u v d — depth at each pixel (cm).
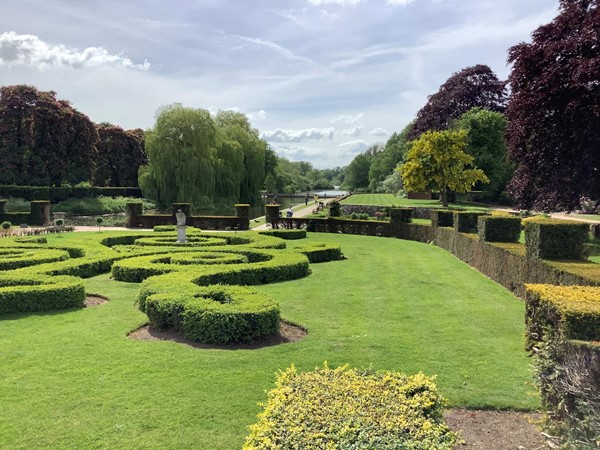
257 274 1143
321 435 282
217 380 550
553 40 1820
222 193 4250
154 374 568
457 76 5378
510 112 1906
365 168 11319
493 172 4569
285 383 367
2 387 533
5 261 1208
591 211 3744
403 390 352
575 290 496
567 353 374
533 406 482
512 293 1032
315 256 1529
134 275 1151
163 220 2861
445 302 943
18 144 4941
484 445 413
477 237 1459
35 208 3145
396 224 2472
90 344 679
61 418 462
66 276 977
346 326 769
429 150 4006
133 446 414
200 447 411
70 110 5241
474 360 611
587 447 302
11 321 804
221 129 4609
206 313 690
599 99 1530
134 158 6419
